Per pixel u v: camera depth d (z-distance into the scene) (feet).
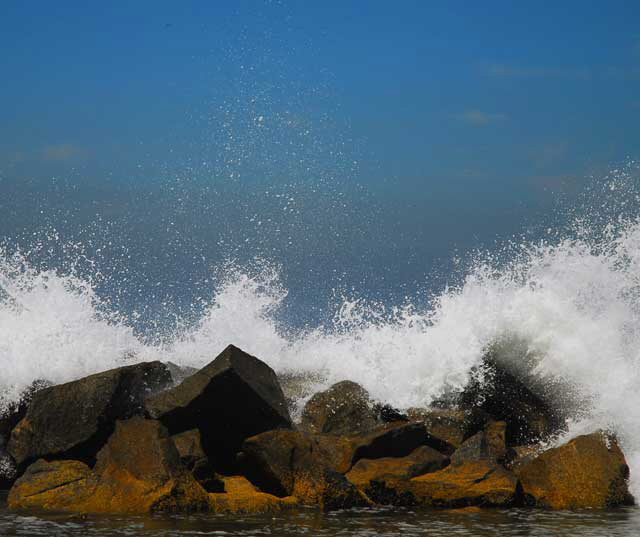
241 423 34.81
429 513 31.71
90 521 29.07
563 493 33.53
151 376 36.19
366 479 33.55
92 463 34.91
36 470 32.71
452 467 34.99
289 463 33.12
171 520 29.35
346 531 28.50
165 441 31.89
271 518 30.17
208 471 32.86
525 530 29.27
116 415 34.88
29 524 28.58
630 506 33.81
